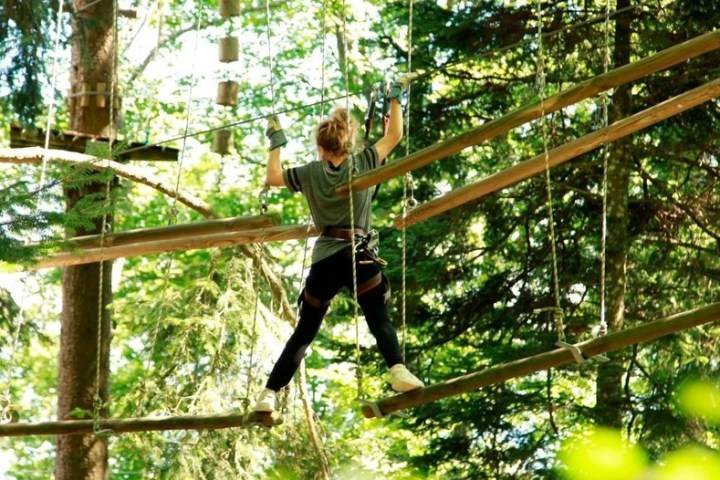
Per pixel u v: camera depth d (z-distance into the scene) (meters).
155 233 8.55
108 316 14.62
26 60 13.66
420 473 15.73
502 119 6.92
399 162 6.79
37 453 25.95
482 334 16.30
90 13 14.67
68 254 8.64
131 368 23.94
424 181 16.27
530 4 15.41
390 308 16.20
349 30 24.52
